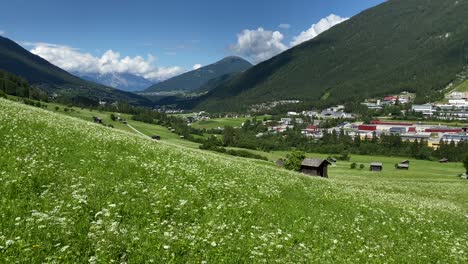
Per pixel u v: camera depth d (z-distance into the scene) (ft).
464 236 69.15
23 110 109.29
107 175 52.85
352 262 38.96
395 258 44.24
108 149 74.49
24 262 24.50
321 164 272.10
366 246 45.73
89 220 35.04
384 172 364.99
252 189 67.41
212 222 40.83
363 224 61.05
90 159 60.80
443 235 64.34
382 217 70.08
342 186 121.39
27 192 39.45
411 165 494.59
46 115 116.88
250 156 522.06
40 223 30.66
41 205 36.06
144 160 70.33
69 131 85.10
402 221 68.64
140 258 28.60
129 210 39.75
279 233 42.42
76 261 26.32
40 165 49.62
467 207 137.59
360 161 555.69
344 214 66.59
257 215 50.42
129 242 31.01
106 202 39.99
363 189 131.03
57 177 46.37
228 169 86.84
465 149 608.60
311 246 42.06
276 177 97.09
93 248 28.68
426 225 71.15
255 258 33.58
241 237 37.76
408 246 52.54
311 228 50.39
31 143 61.16
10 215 32.04
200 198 50.49
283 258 35.45
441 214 90.89
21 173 43.83
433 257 48.83
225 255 32.73
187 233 35.50
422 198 138.92
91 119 652.89
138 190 47.73
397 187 170.50
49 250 26.84
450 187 200.13
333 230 52.47
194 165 77.61
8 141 59.62
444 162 559.79
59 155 59.77
